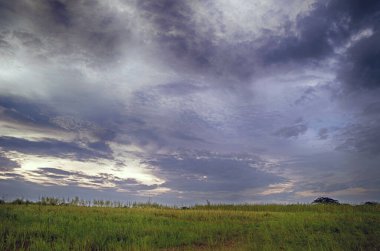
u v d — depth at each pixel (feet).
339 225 59.62
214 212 82.17
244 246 47.85
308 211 92.38
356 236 53.11
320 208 96.63
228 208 103.55
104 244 46.62
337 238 51.85
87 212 70.95
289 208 100.53
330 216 70.33
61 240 45.55
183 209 95.86
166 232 54.39
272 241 50.70
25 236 47.65
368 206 95.81
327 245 47.16
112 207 87.81
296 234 54.08
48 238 47.39
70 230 50.98
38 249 41.63
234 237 54.49
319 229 58.08
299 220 64.75
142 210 82.23
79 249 43.78
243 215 77.05
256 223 65.57
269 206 104.78
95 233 49.85
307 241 50.42
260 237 53.36
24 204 81.05
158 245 47.32
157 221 65.21
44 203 84.74
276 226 60.64
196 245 49.24
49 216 60.80
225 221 67.21
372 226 58.90
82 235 48.78
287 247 46.83
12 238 45.52
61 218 59.06
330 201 110.93
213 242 50.60
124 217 66.13
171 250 45.91
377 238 51.78
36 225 52.60
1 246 42.39
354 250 46.83
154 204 97.91
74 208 76.64
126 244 46.19
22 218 57.52
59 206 80.38
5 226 50.49
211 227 59.36
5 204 78.79
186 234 53.21
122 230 54.19
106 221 59.26
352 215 70.95
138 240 47.78
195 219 70.74
